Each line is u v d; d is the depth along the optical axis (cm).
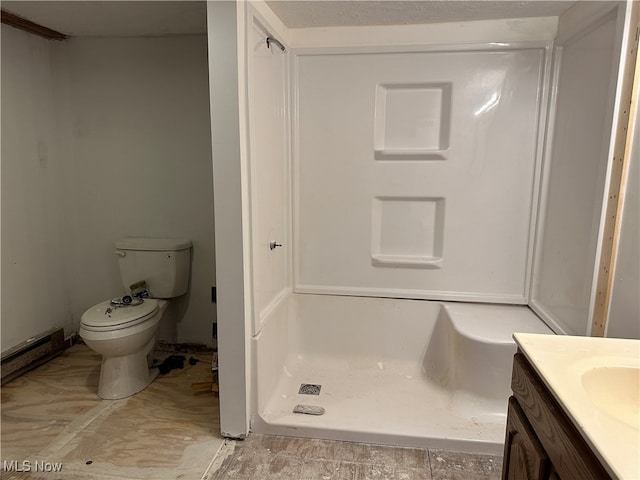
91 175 281
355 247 248
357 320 252
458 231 238
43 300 277
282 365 241
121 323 224
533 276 235
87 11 220
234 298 187
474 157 230
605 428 77
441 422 198
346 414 205
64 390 240
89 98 273
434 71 226
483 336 201
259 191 197
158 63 264
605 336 166
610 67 164
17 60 251
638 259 148
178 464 179
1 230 248
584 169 184
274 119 218
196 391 237
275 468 177
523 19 216
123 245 267
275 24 212
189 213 276
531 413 106
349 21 221
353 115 236
